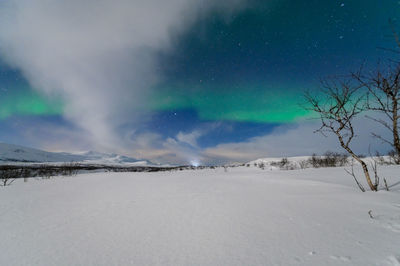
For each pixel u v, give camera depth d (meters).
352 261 1.18
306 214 2.15
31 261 1.32
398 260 1.16
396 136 2.47
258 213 2.28
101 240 1.65
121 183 6.03
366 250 1.31
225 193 3.68
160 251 1.43
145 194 3.83
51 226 2.01
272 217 2.11
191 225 1.97
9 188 5.21
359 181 4.36
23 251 1.46
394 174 4.71
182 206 2.76
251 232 1.72
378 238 1.48
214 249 1.43
